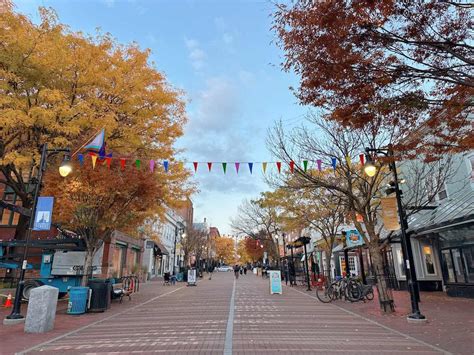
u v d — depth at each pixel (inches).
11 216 943.7
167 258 1987.0
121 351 285.7
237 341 319.3
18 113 473.7
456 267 685.9
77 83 566.6
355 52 237.0
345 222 994.1
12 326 405.4
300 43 244.2
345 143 550.0
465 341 312.2
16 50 506.6
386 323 417.7
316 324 411.5
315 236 1615.4
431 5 221.3
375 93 255.6
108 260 946.1
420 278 816.3
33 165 565.6
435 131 333.4
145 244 1485.0
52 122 506.3
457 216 602.9
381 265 521.3
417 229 710.5
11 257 625.3
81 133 552.1
